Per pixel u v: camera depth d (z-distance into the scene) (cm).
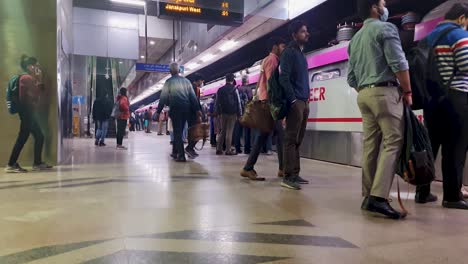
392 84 264
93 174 471
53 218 262
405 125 267
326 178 445
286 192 358
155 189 371
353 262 186
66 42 689
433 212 284
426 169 265
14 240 215
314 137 667
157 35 1753
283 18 966
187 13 776
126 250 200
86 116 1708
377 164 286
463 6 298
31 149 552
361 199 327
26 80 487
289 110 372
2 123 541
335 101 610
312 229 239
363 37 279
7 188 375
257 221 257
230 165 571
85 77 1689
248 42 1270
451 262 185
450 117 290
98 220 257
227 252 199
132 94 4219
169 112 625
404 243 213
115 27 1563
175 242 214
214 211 283
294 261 187
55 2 557
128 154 762
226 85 737
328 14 941
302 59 374
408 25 580
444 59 293
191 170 512
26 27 548
